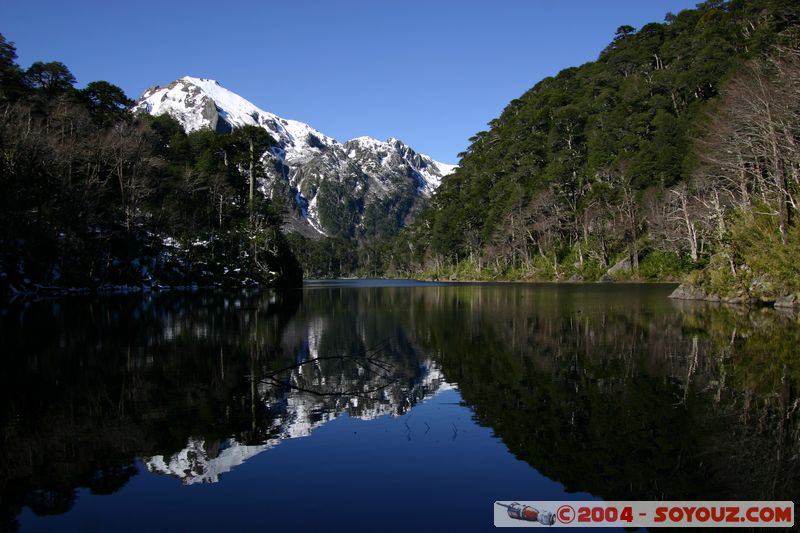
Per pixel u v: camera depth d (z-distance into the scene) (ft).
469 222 330.34
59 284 133.80
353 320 78.95
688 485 19.77
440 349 51.34
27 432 26.25
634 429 25.95
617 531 16.63
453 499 18.79
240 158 225.15
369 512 17.65
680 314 79.87
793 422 26.53
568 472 21.04
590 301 111.65
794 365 40.55
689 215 184.65
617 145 250.37
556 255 260.62
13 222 124.47
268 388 35.73
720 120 153.89
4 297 117.19
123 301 114.52
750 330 60.23
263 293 164.25
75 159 161.38
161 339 58.08
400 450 23.68
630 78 298.15
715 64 226.17
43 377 38.78
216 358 46.83
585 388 34.30
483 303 113.60
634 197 217.15
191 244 186.29
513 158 346.95
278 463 22.26
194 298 130.00
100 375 39.63
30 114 165.99
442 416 28.91
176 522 16.94
